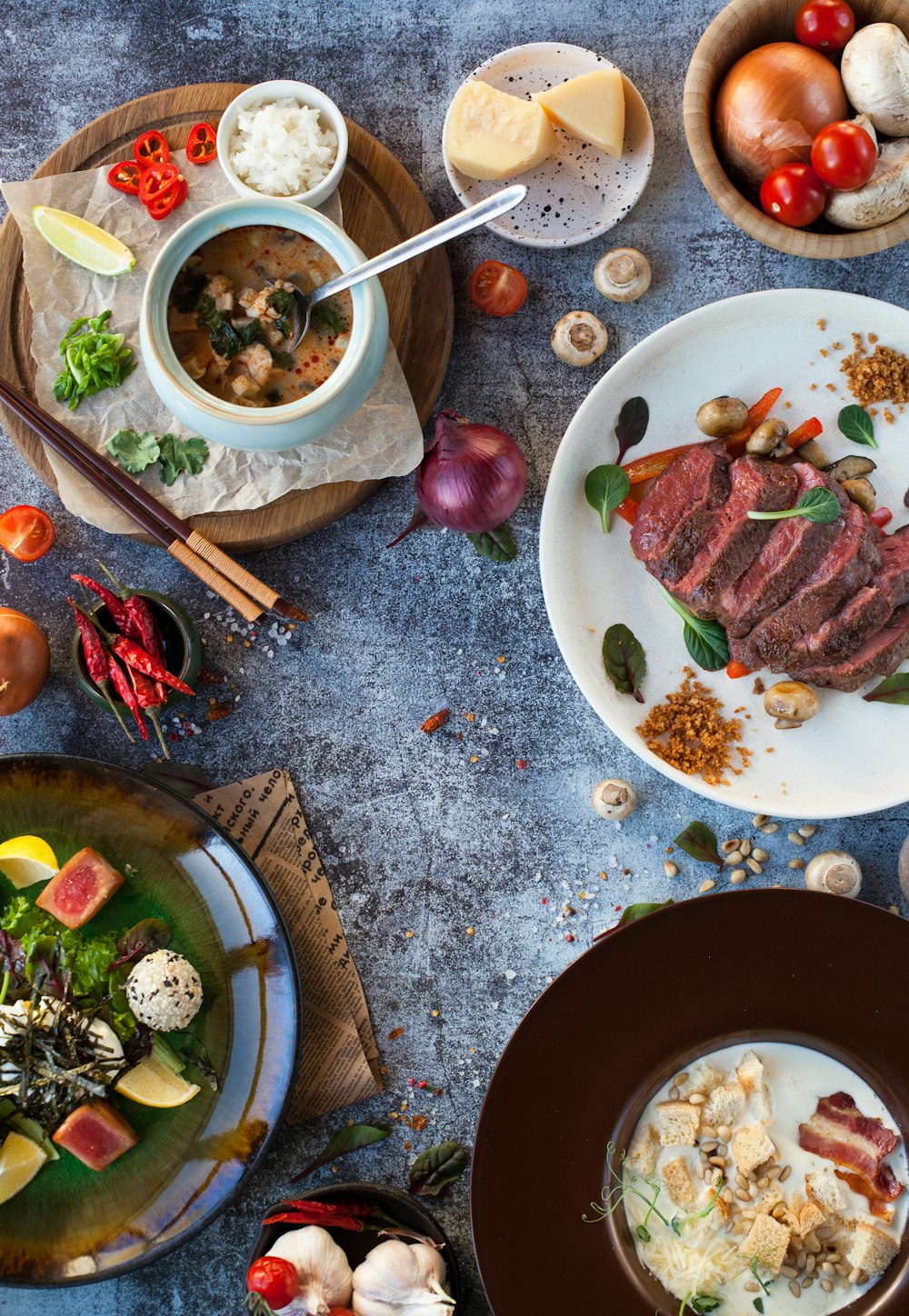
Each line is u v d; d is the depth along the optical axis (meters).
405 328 1.27
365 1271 1.24
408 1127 1.32
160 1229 1.26
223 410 1.19
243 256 1.21
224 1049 1.26
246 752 1.33
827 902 1.23
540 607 1.33
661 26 1.30
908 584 1.25
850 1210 1.25
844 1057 1.26
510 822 1.33
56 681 1.33
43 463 1.26
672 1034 1.26
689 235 1.31
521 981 1.32
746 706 1.29
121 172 1.25
